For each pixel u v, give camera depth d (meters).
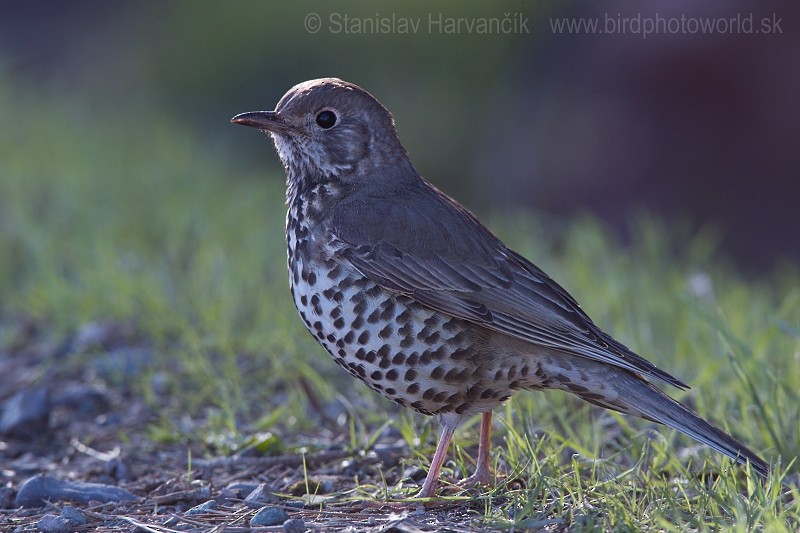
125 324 13.58
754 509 7.50
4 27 31.23
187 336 12.74
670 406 8.48
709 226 20.95
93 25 30.66
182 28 29.08
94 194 18.47
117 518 8.53
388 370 8.68
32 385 12.15
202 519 8.32
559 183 22.28
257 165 23.47
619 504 7.66
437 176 25.11
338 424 10.72
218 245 15.55
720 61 20.81
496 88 25.45
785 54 20.44
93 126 23.34
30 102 24.70
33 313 14.33
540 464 8.46
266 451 10.02
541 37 24.80
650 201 21.33
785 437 9.26
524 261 9.23
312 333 9.04
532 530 7.64
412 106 26.09
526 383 8.75
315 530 7.84
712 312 13.05
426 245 8.90
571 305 8.99
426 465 9.26
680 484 8.26
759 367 10.13
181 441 10.59
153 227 16.97
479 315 8.67
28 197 18.39
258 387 11.77
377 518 8.14
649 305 13.32
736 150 20.98
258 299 13.86
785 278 17.72
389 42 27.17
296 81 27.06
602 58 22.16
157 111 25.67
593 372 8.62
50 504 8.92
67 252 16.06
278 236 16.39
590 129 21.95
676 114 21.16
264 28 27.91
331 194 9.35
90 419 11.36
